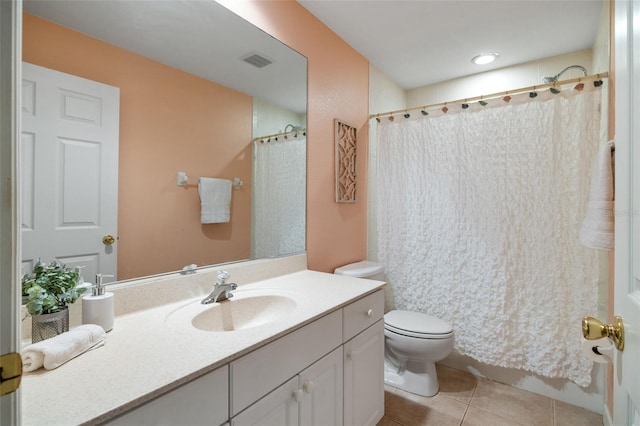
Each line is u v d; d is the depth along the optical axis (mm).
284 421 969
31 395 618
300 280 1582
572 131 1747
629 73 625
